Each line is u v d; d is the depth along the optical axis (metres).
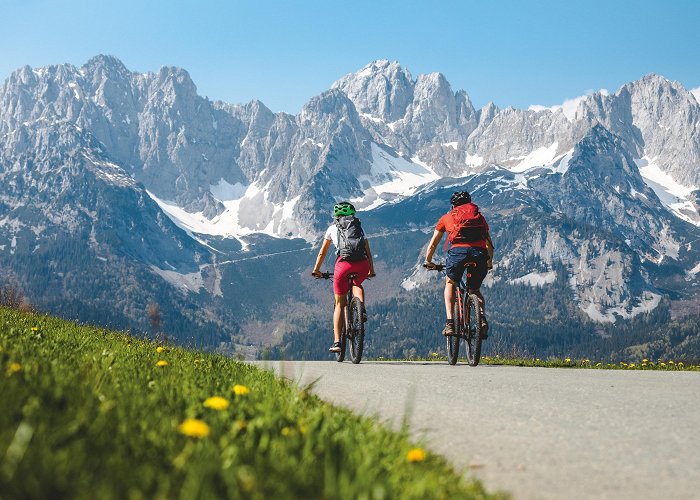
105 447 3.27
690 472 4.36
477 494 3.49
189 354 11.02
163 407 4.59
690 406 7.03
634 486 4.04
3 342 7.88
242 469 2.98
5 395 3.96
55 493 2.45
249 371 8.88
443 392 8.14
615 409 6.82
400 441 4.40
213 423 4.17
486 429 5.77
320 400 6.51
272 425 4.27
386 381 9.40
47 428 3.35
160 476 2.85
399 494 3.11
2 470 2.48
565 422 6.11
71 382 4.86
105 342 11.55
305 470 3.20
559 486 4.02
